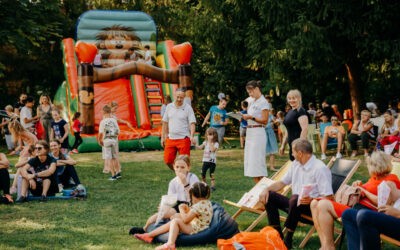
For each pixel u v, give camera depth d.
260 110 9.05
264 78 24.94
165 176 12.20
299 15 16.97
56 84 27.97
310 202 6.29
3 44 21.19
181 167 7.39
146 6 27.84
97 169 13.34
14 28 19.66
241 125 18.39
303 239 6.84
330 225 5.93
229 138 24.16
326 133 15.38
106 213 8.34
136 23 20.22
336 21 16.92
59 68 27.09
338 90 22.80
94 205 8.94
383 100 24.11
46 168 9.52
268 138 12.60
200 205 6.51
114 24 19.95
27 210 8.55
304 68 18.30
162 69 18.75
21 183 9.23
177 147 10.23
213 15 20.17
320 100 24.45
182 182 7.33
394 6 16.67
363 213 5.31
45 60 26.58
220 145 17.58
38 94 27.78
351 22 17.08
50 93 28.03
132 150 17.81
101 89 19.98
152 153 17.02
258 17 19.44
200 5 20.89
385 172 5.98
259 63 20.33
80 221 7.80
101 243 6.62
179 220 6.44
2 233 7.12
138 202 9.20
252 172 9.09
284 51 17.94
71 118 18.19
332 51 17.53
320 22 17.72
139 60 19.48
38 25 20.14
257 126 9.08
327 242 5.95
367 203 5.96
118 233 7.13
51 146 9.85
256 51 19.12
